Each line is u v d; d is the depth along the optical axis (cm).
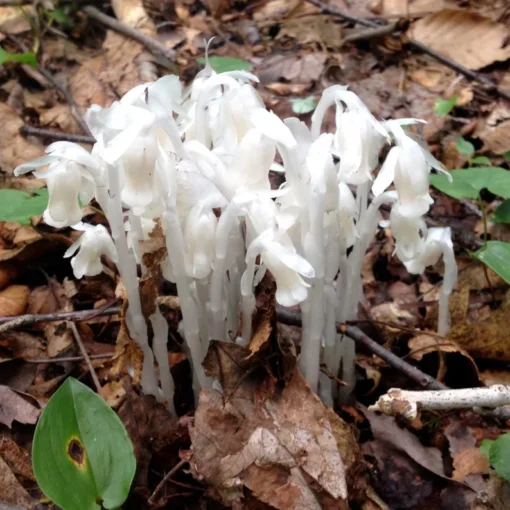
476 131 36
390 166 16
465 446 19
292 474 17
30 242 26
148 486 18
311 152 15
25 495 17
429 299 26
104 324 24
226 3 53
